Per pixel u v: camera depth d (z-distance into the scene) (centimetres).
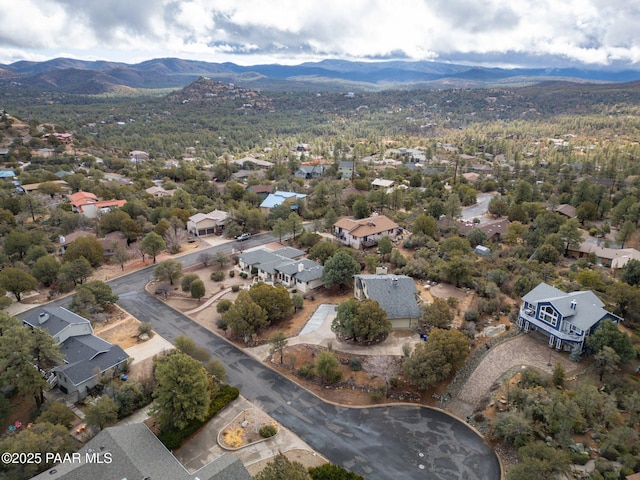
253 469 4025
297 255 8862
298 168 19038
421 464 4141
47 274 7962
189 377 4438
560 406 4362
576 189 12825
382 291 6488
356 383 5259
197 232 10869
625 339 5222
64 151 19950
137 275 8650
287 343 5975
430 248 9150
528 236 9588
